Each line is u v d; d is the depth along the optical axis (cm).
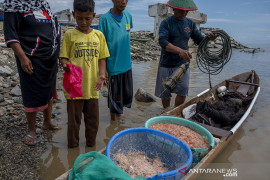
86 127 308
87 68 275
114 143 226
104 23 346
